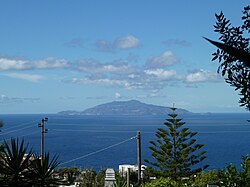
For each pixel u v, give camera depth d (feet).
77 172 72.38
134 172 82.28
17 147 12.65
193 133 82.74
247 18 9.05
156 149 83.15
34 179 12.51
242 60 6.57
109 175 69.97
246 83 8.39
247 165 20.24
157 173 82.12
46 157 13.01
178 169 81.92
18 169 12.40
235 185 19.51
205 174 51.78
